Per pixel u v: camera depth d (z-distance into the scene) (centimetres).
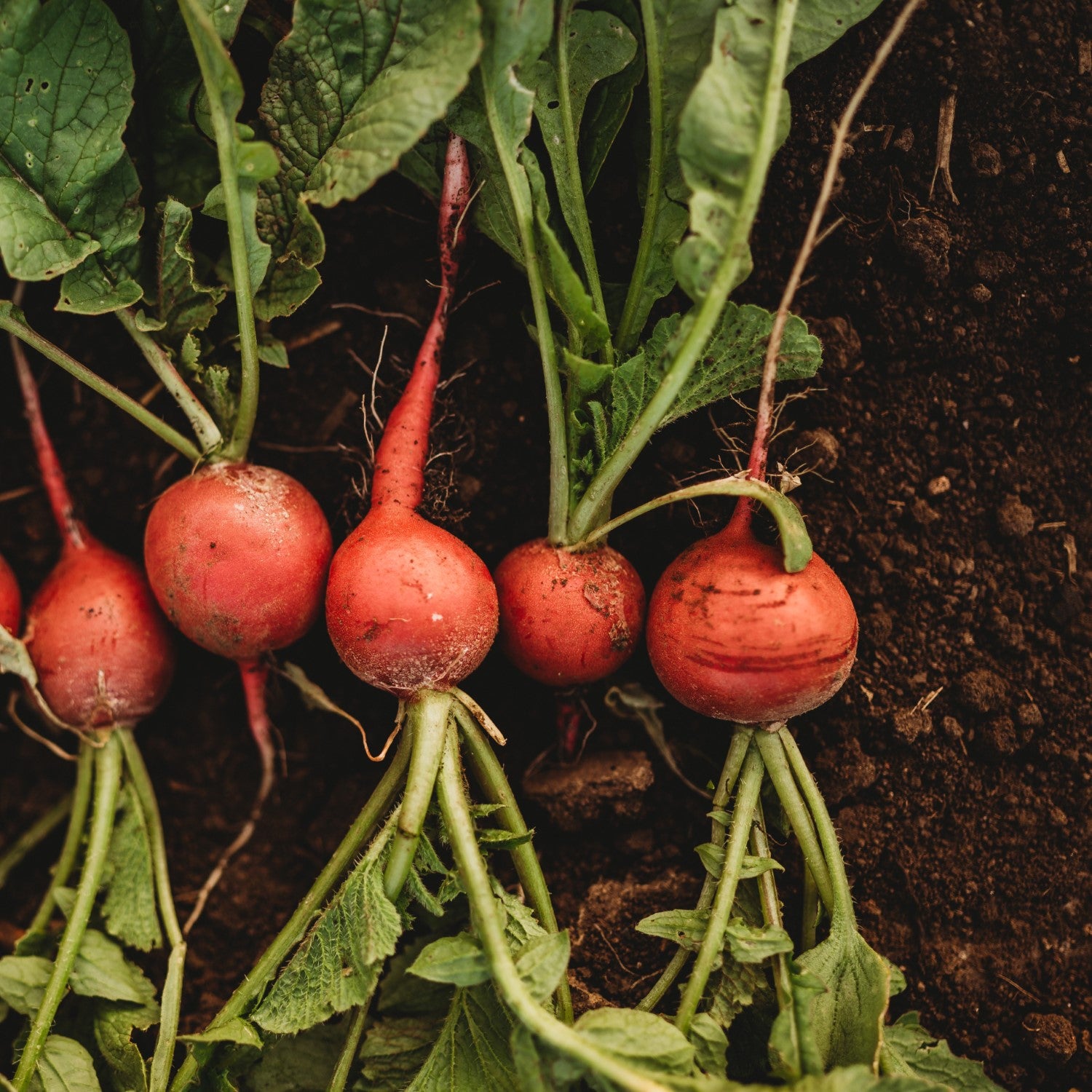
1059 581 34
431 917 33
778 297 34
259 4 32
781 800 32
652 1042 29
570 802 33
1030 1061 33
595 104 32
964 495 34
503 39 29
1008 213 33
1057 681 34
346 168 30
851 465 34
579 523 31
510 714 35
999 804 34
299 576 31
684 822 34
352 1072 32
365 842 32
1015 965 33
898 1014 33
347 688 35
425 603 30
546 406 34
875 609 34
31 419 34
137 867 33
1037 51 33
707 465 34
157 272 32
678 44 31
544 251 31
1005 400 34
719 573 31
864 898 34
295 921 31
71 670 33
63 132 31
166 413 35
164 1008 31
